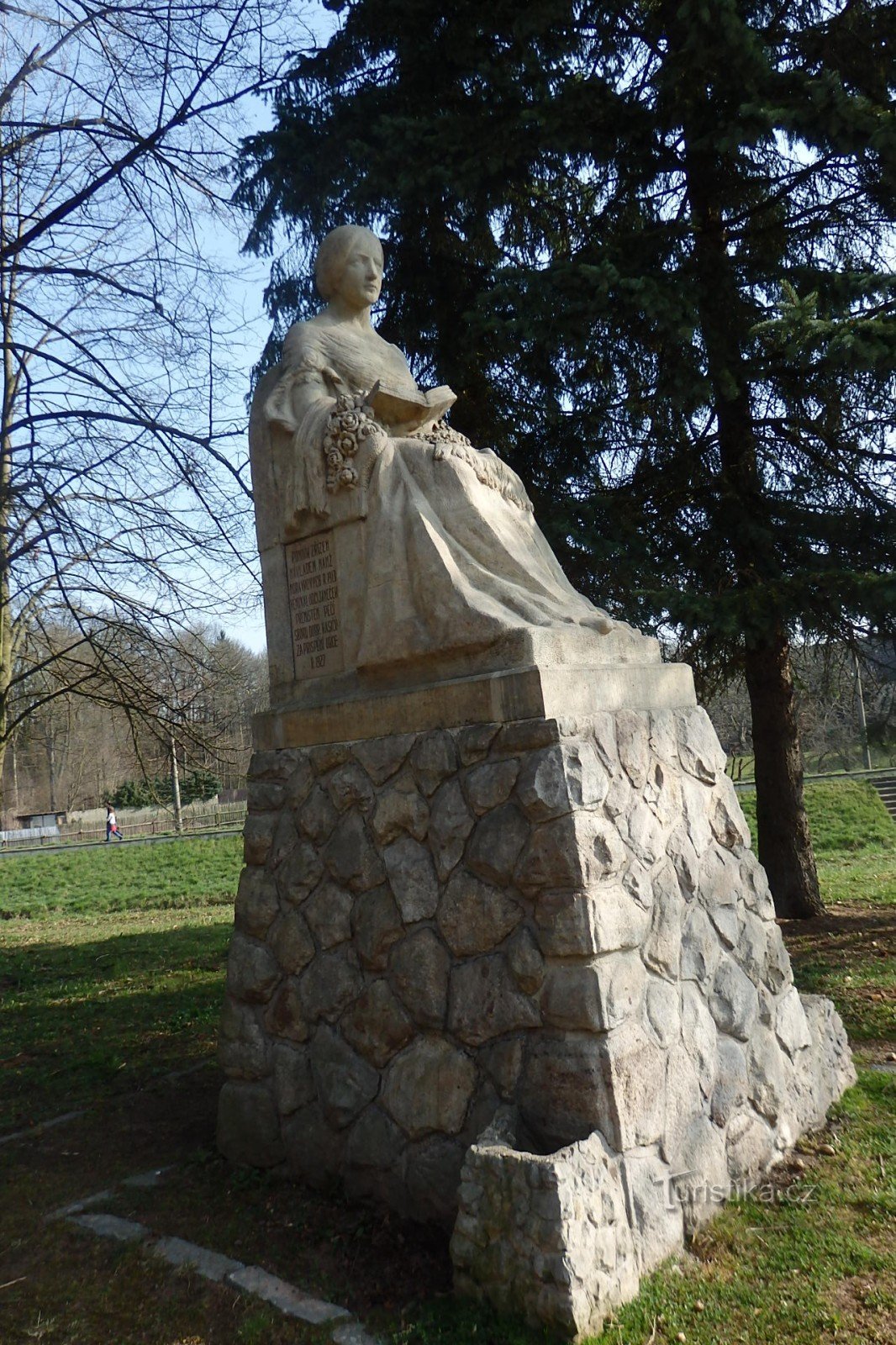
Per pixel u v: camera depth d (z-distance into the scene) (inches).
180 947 453.1
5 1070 255.6
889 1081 188.5
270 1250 142.0
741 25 288.7
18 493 293.7
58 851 912.3
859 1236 134.2
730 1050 153.1
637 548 334.3
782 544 348.8
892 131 280.4
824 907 402.9
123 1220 154.6
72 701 463.5
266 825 177.2
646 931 140.5
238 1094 173.0
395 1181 146.3
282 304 399.5
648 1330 113.8
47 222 311.0
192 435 321.1
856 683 471.8
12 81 309.6
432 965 146.4
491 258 388.8
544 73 327.0
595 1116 125.4
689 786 162.4
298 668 182.1
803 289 339.6
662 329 306.3
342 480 172.2
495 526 166.4
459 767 148.9
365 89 359.9
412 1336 116.9
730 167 343.6
